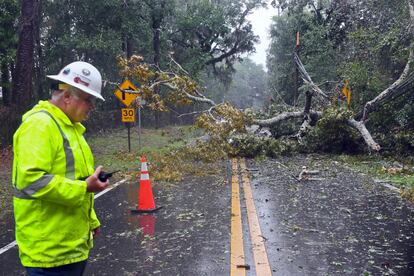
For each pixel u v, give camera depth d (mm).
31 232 2736
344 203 8383
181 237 6504
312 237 6332
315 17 29344
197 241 6281
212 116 13852
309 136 15930
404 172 11383
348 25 21812
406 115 15172
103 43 25219
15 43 19328
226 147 14883
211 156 14375
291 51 41625
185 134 28297
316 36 27172
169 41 37469
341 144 15578
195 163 14453
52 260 2768
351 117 14891
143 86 13125
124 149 19078
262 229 6797
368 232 6516
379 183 10312
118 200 9336
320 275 4938
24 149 2658
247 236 6449
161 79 13945
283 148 15453
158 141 23203
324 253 5652
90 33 26594
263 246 5977
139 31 28719
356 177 11172
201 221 7363
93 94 2912
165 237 6539
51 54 26062
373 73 17109
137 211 8164
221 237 6430
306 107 16547
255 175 11922
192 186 10664
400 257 5465
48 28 26797
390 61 17562
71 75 2883
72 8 26109
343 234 6438
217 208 8250
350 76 17141
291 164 13734
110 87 30812
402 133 14227
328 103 17906
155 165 13289
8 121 17016
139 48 32500
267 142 15406
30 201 2707
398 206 8086
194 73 36188
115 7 26500
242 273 5039
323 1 28922
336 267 5164
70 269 2896
